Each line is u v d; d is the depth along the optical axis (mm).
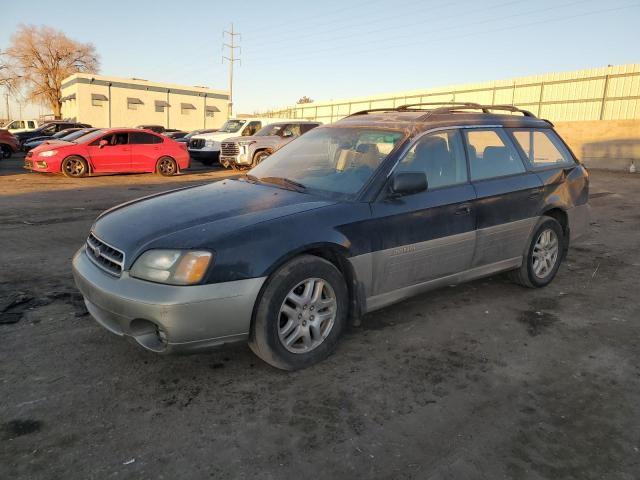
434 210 3838
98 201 10109
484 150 4461
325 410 2846
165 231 3076
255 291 2971
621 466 2443
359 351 3584
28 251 6031
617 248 6953
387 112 4766
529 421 2795
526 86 31062
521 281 4918
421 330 3971
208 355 3453
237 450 2482
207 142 18969
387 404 2924
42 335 3684
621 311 4500
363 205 3496
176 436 2576
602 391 3139
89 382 3070
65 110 58750
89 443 2502
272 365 3180
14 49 60000
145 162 15359
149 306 2807
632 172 19031
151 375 3172
